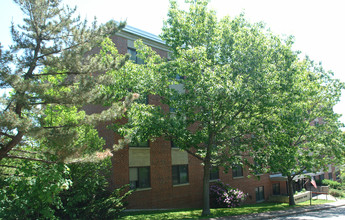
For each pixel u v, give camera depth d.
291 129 18.38
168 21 17.61
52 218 10.04
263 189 32.53
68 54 10.12
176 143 16.36
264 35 16.61
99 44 11.41
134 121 15.24
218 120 15.89
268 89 15.91
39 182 9.35
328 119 24.95
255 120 17.14
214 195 24.08
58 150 9.68
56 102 9.95
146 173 20.31
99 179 15.00
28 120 9.01
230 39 16.39
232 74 15.78
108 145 18.69
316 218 17.06
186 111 15.77
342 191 40.97
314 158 24.02
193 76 15.23
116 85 15.52
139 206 19.23
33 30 10.30
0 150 9.50
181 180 22.77
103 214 14.09
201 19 17.08
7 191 10.00
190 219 15.42
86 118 10.43
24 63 9.86
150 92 16.34
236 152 17.64
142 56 17.38
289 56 16.55
